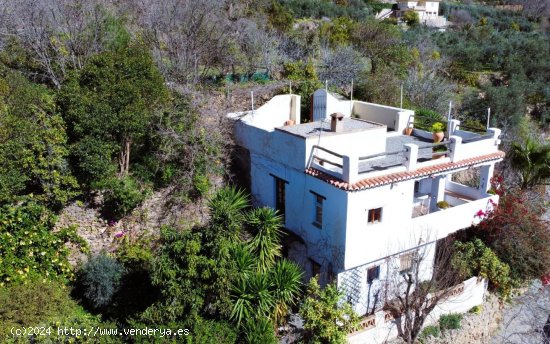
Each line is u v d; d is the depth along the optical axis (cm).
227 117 2116
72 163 1691
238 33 3167
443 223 1844
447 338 1788
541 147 2856
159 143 1853
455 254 1908
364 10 6450
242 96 2536
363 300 1752
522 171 2777
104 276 1548
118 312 1555
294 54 3444
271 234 1641
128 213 1766
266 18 3959
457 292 1867
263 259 1598
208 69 2806
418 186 2162
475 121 3422
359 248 1617
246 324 1404
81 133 1672
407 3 7169
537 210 2583
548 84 4419
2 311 1319
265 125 2242
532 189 2750
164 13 2730
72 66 2292
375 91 3091
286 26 4109
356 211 1568
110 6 2881
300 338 1536
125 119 1697
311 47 3528
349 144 1830
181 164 1881
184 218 1839
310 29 4425
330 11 5597
